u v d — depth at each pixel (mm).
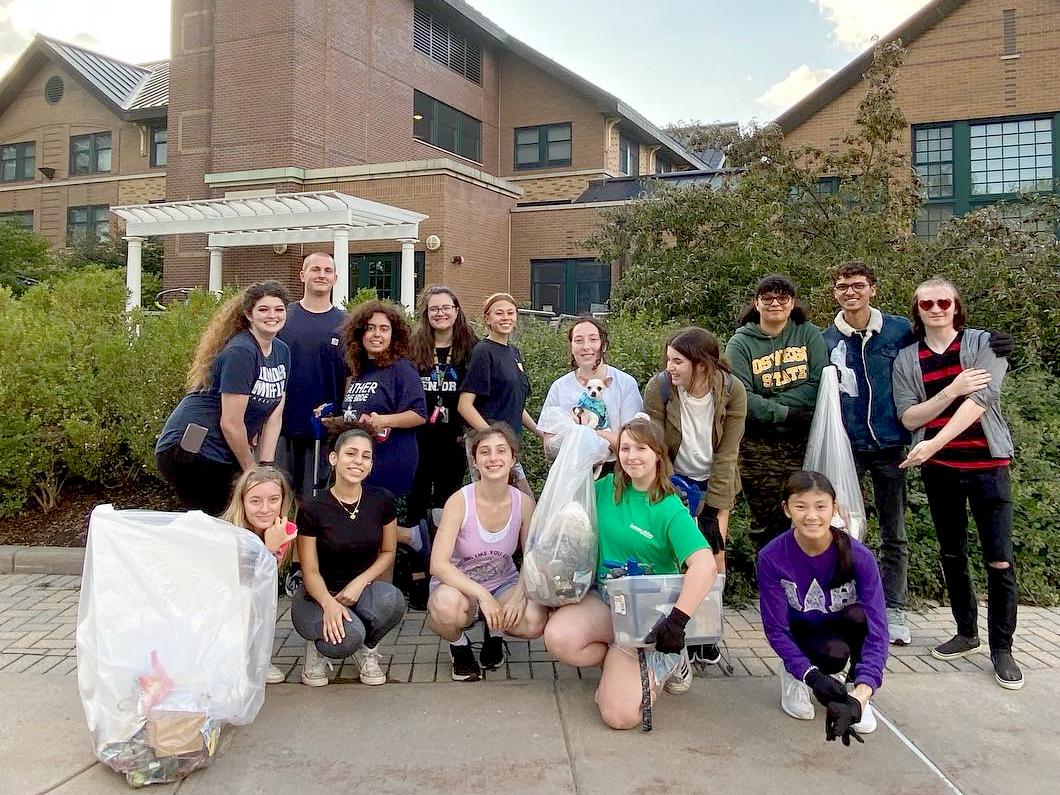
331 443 4578
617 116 23531
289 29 18219
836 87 16734
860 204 9555
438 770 3178
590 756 3289
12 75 27625
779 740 3432
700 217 10711
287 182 18234
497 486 4020
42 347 6836
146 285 18781
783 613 3613
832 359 4547
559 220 20297
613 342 6398
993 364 4004
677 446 4211
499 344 4879
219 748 3328
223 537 3346
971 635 4324
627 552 3768
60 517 6633
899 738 3441
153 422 6590
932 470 4223
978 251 8234
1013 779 3131
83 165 27281
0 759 3240
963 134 16578
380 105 20766
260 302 4227
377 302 4691
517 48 24219
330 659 4047
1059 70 15867
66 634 4641
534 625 3865
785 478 4578
